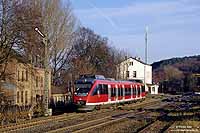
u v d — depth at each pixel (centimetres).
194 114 3941
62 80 8081
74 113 4225
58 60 7906
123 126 2844
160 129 2606
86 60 9212
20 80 5688
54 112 4416
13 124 2939
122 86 5669
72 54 8150
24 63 4700
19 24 4188
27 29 4238
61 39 6519
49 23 6322
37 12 4575
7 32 4153
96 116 3844
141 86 7219
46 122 3147
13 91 4900
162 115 4053
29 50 4409
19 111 3612
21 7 4269
